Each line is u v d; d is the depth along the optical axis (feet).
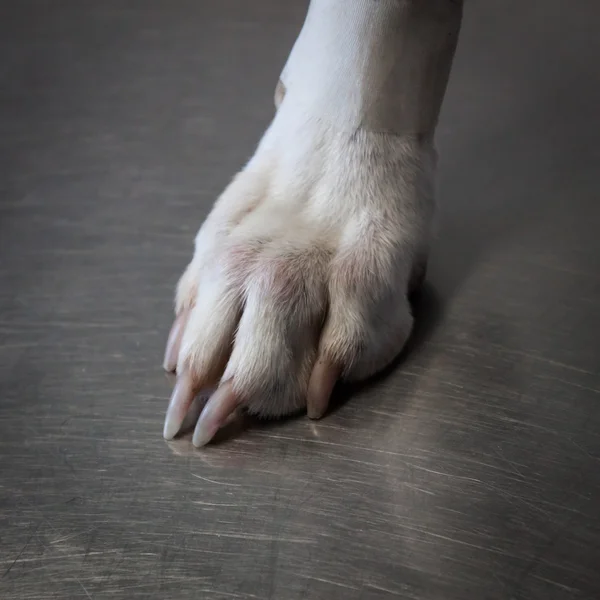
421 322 1.63
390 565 1.41
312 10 1.56
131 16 2.73
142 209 1.85
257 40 2.54
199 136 2.04
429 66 1.53
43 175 1.94
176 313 1.60
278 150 1.59
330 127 1.55
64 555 1.41
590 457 1.50
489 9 2.67
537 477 1.48
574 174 1.91
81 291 1.70
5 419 1.54
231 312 1.49
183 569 1.40
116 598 1.38
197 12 2.77
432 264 1.72
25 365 1.60
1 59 2.42
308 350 1.51
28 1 2.83
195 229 1.81
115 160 1.98
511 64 2.28
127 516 1.44
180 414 1.50
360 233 1.53
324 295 1.51
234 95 2.18
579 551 1.42
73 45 2.52
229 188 1.60
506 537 1.43
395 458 1.49
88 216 1.84
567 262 1.73
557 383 1.57
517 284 1.69
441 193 1.86
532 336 1.62
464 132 2.01
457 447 1.50
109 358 1.60
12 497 1.46
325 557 1.41
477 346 1.61
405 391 1.55
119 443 1.51
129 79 2.28
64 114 2.12
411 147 1.56
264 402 1.50
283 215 1.55
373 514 1.44
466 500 1.46
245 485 1.47
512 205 1.83
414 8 1.50
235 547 1.42
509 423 1.53
